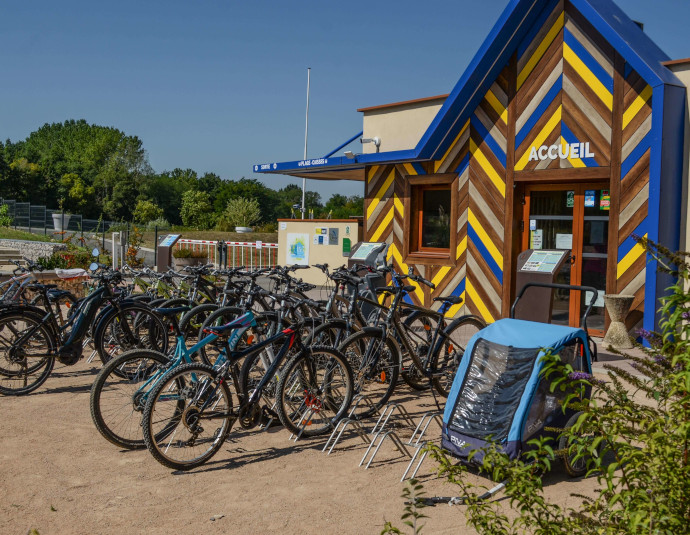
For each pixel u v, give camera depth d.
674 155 8.43
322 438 5.32
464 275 10.84
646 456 2.22
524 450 4.25
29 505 3.96
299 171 14.26
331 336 5.94
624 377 2.57
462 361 4.80
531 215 10.12
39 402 6.15
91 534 3.60
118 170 79.25
